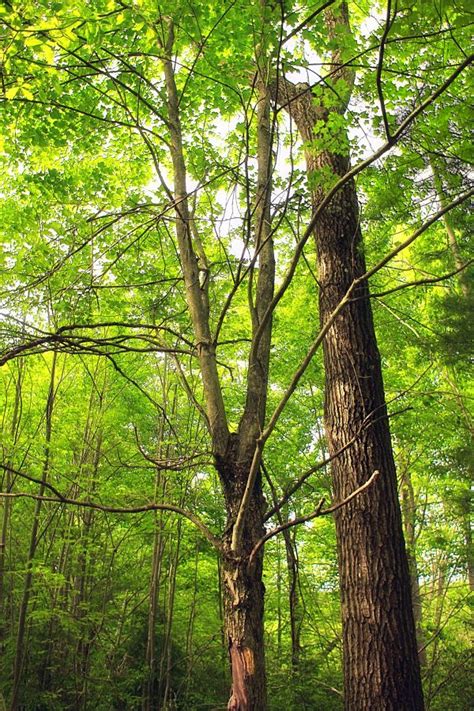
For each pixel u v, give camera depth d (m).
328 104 4.38
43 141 5.62
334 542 11.01
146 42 4.43
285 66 3.55
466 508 8.37
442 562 10.98
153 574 11.09
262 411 3.46
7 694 9.69
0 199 7.08
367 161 2.42
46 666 10.06
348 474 5.17
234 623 2.99
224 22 4.10
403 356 9.73
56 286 5.27
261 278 3.84
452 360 7.25
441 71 4.67
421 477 10.77
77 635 9.56
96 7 4.14
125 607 11.45
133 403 11.95
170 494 10.18
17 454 9.17
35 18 3.26
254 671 2.91
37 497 2.89
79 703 10.17
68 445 10.64
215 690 11.20
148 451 11.23
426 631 10.29
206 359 3.58
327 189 4.05
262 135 3.85
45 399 11.59
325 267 5.76
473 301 7.11
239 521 3.00
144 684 10.66
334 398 5.44
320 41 4.25
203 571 12.83
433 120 4.29
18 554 11.20
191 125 6.59
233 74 4.19
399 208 5.09
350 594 4.93
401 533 5.08
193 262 3.83
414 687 4.63
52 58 3.39
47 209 6.11
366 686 4.66
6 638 10.37
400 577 4.90
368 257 8.31
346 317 5.56
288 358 11.12
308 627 11.32
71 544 10.55
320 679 9.44
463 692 8.49
